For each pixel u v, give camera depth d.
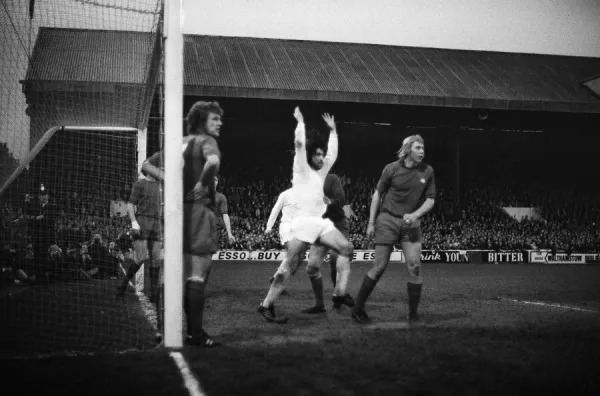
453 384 2.87
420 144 5.21
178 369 3.18
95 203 11.30
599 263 25.27
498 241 25.52
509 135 30.50
